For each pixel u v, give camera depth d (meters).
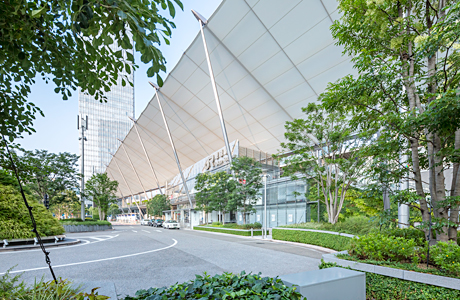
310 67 23.58
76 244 16.66
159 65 2.43
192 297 2.75
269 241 18.22
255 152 34.84
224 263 9.79
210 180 29.05
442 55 10.27
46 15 2.39
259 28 22.75
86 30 2.32
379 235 6.21
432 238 6.32
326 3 19.17
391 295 4.80
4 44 2.74
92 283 5.01
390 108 7.32
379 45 6.79
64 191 31.12
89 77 3.21
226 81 28.98
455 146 6.00
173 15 2.40
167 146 51.22
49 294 2.95
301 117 28.61
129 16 2.02
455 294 4.09
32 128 3.90
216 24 24.05
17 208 15.59
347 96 6.96
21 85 3.57
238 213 31.77
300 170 17.16
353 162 13.95
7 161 4.72
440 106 4.94
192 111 36.44
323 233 14.06
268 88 27.42
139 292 2.88
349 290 3.77
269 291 2.84
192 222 40.72
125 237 21.80
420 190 6.61
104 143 142.62
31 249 14.30
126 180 86.25
